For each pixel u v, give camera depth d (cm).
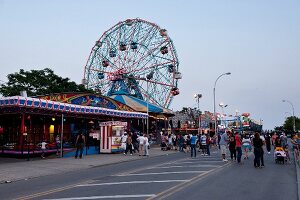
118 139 3042
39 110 2486
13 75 4812
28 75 4872
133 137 3184
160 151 3475
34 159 2391
